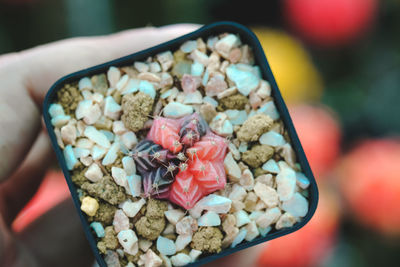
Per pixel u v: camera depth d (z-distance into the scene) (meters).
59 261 0.32
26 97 0.30
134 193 0.25
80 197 0.25
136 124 0.26
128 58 0.26
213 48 0.26
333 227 0.38
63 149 0.25
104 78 0.26
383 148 0.38
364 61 0.40
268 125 0.26
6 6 0.39
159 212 0.25
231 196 0.26
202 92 0.26
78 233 0.32
